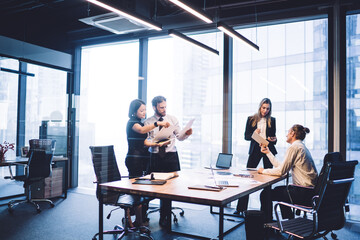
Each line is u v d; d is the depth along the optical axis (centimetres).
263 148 341
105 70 571
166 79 536
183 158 502
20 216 407
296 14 430
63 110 570
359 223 385
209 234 337
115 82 562
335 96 411
